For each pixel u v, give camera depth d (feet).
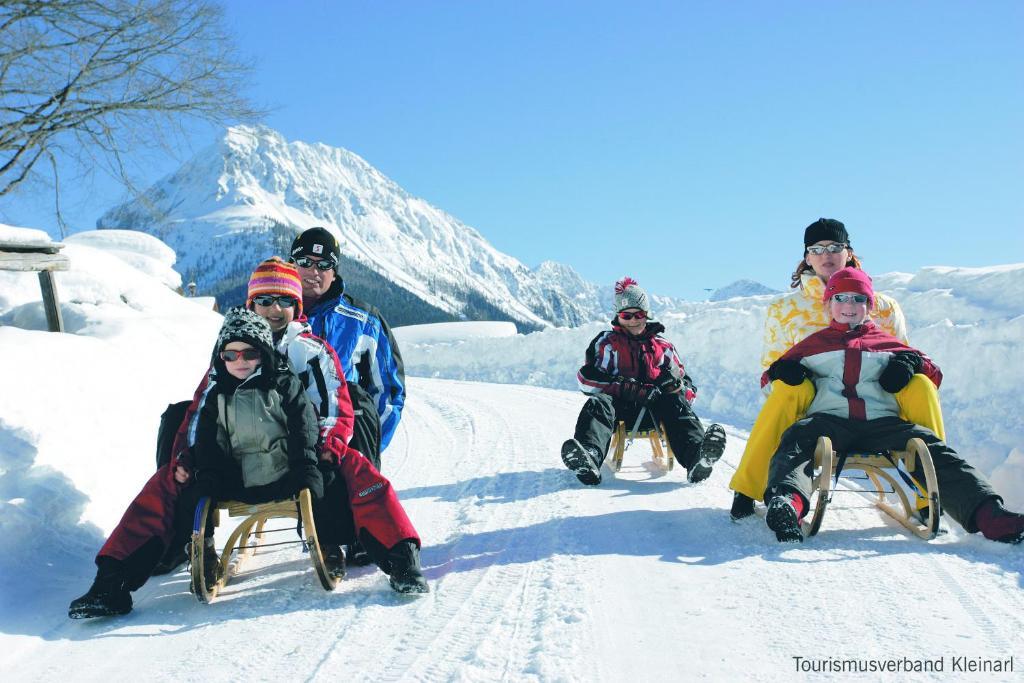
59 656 10.36
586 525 15.61
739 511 15.24
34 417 17.93
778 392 15.07
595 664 9.30
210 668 9.78
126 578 11.76
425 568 13.60
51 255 29.25
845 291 14.96
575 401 39.55
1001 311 28.02
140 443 20.57
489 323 101.45
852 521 14.87
